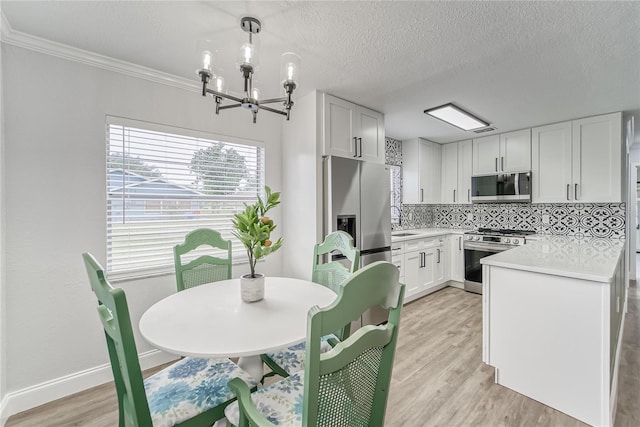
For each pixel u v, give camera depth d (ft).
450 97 8.80
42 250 5.91
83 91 6.36
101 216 6.59
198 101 8.04
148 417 2.90
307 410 2.30
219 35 5.73
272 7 4.90
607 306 4.99
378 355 2.93
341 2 4.77
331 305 2.31
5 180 5.53
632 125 11.20
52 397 5.93
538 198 11.49
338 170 8.59
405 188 14.25
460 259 13.44
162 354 7.39
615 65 6.77
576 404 5.29
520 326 5.99
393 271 2.83
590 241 9.46
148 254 7.32
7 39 5.49
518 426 5.11
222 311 4.37
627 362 7.15
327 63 6.81
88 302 6.39
